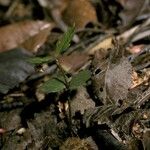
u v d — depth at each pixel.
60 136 0.48
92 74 0.50
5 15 0.74
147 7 0.63
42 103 0.52
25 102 0.53
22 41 0.63
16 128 0.51
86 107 0.48
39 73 0.56
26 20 0.68
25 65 0.57
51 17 0.69
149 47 0.53
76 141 0.46
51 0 0.71
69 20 0.65
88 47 0.59
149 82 0.49
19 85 0.56
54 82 0.44
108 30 0.62
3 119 0.52
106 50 0.54
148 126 0.46
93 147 0.46
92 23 0.64
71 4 0.66
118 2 0.65
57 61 0.43
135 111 0.47
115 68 0.49
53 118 0.50
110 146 0.45
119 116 0.47
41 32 0.64
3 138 0.50
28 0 0.74
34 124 0.50
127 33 0.59
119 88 0.48
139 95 0.48
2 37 0.64
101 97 0.48
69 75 0.52
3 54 0.60
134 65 0.51
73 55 0.57
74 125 0.48
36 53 0.62
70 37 0.42
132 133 0.46
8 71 0.57
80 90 0.50
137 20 0.62
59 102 0.50
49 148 0.47
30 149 0.48
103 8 0.66
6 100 0.54
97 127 0.47
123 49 0.52
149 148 0.44
